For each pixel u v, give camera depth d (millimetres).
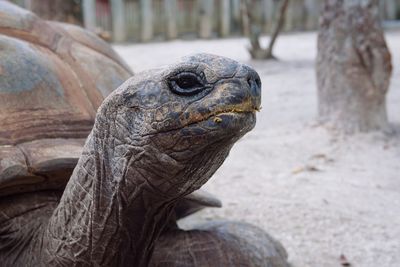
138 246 1835
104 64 2689
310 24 18859
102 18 16391
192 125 1546
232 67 1552
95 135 1735
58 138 2162
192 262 2070
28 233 2049
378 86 5535
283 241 3381
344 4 5461
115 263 1832
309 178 4531
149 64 11062
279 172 4703
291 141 5555
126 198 1718
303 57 12375
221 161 1671
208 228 2365
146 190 1693
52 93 2299
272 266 2287
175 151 1585
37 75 2303
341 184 4383
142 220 1778
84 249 1819
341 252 3246
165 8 16984
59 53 2557
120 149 1674
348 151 5188
